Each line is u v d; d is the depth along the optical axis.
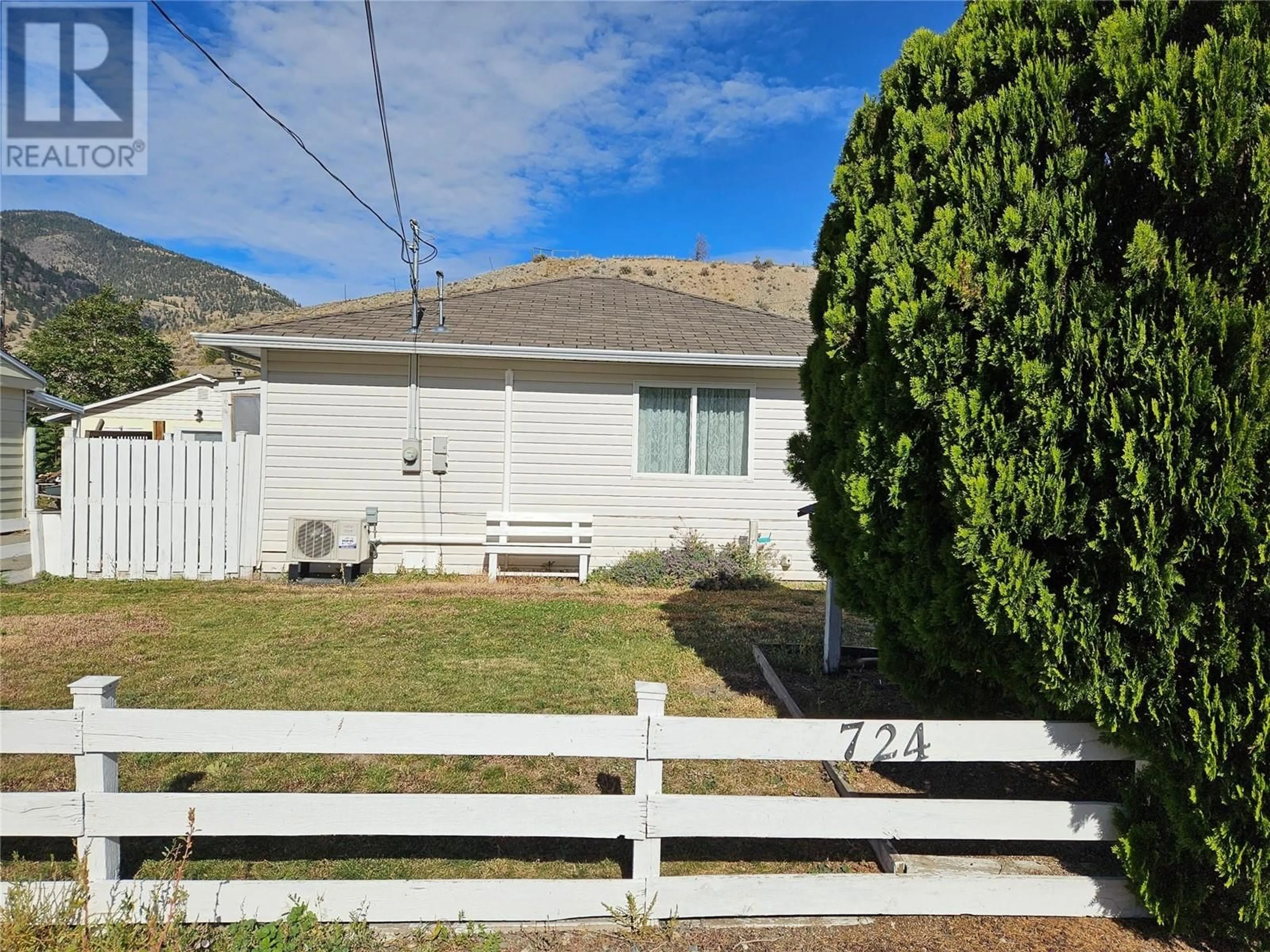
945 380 2.63
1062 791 3.37
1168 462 2.13
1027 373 2.38
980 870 2.71
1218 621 2.15
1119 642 2.33
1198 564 2.18
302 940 2.19
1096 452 2.29
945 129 2.89
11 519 7.91
